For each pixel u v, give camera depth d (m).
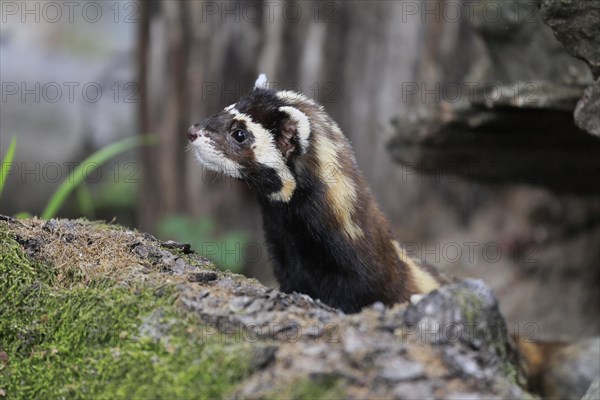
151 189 20.19
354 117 18.36
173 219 19.23
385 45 17.94
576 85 10.80
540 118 11.84
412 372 5.81
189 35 18.83
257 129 9.85
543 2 9.13
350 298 9.75
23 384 6.62
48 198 23.78
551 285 17.27
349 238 9.59
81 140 24.67
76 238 7.72
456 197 18.98
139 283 6.90
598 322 16.33
